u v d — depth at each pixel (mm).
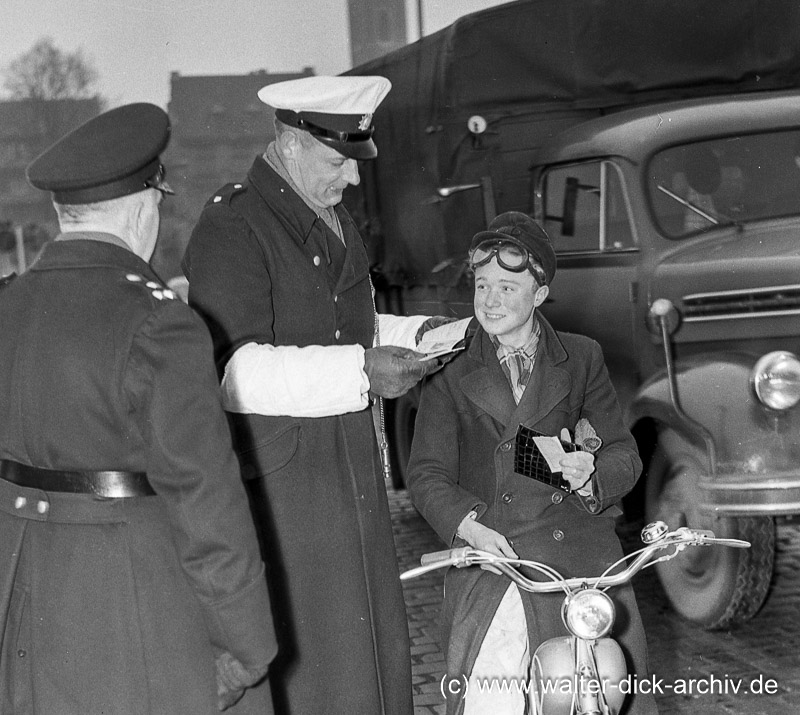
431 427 2730
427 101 5840
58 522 2018
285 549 2553
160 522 2031
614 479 2656
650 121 5051
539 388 2664
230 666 1977
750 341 4285
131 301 2018
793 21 5469
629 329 4812
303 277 2619
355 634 2629
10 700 2053
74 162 2072
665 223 4855
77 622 1991
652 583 4926
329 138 2562
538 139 5637
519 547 2625
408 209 6078
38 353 2031
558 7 5504
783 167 4961
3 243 6453
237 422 2545
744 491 3996
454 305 5688
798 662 4070
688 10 5457
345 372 2402
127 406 1979
